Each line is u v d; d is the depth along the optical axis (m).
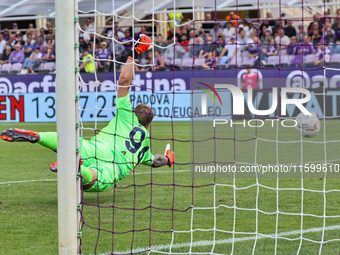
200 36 43.22
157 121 41.78
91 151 11.38
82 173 10.10
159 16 51.28
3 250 9.09
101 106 41.22
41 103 41.84
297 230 10.48
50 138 10.76
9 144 29.81
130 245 9.48
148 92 41.91
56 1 8.31
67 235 8.30
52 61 45.53
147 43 11.55
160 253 8.94
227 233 10.29
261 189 15.27
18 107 42.28
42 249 9.16
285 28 41.69
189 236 10.08
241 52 41.75
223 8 41.81
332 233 10.27
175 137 31.45
